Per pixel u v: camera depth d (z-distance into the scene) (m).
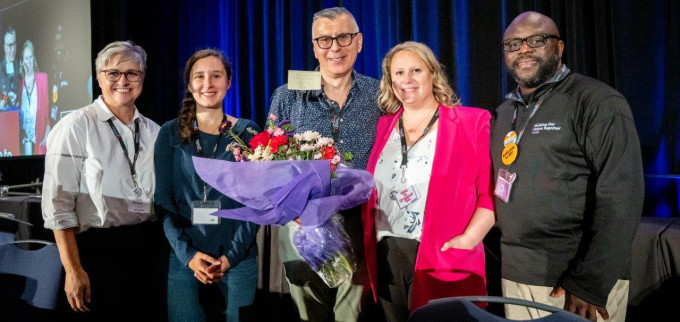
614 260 1.52
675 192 2.92
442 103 1.84
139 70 1.98
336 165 1.70
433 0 3.82
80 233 1.88
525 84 1.76
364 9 4.16
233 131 1.88
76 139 1.87
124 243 1.93
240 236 1.83
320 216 1.65
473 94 3.69
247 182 1.63
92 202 1.88
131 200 1.94
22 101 5.74
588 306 1.56
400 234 1.77
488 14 3.61
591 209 1.62
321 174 1.60
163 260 1.91
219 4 5.21
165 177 1.86
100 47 5.42
